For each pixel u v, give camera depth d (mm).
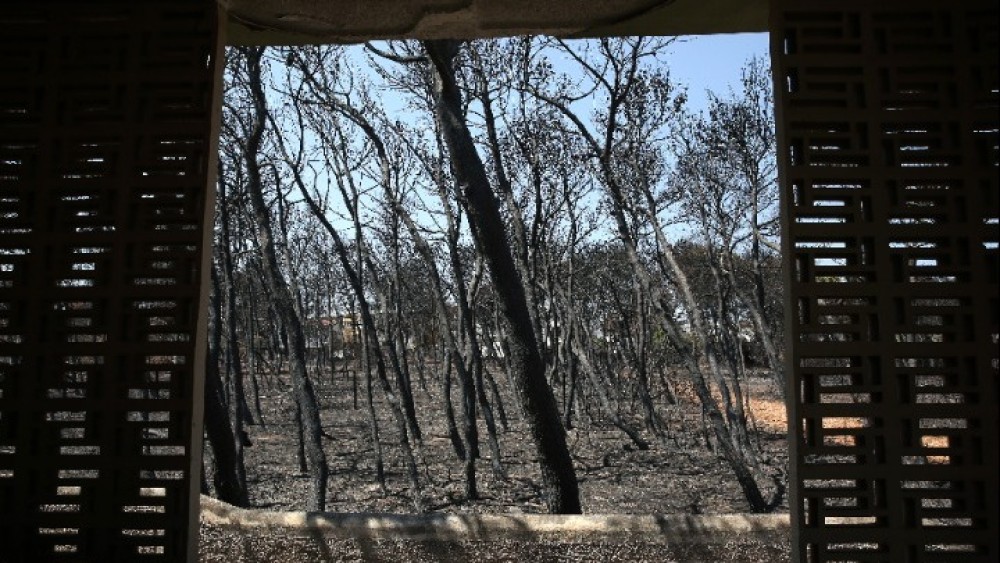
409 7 4211
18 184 3588
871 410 3365
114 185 3590
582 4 4223
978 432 3316
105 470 3434
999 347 3338
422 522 6012
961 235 3418
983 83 3512
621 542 5883
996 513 3258
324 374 32031
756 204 13945
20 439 3434
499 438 17734
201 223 3580
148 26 3740
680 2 4168
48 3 3748
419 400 24172
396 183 14422
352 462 14766
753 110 14016
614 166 13234
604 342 21453
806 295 3434
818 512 3352
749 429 18203
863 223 3457
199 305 3533
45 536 3420
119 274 3547
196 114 3672
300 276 25375
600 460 14617
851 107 3539
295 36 4430
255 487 12742
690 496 11508
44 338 3518
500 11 4152
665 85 12438
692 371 9477
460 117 8117
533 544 5922
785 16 3645
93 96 3670
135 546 3402
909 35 3602
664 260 15289
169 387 3498
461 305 13484
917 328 3381
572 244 17578
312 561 6008
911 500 3322
